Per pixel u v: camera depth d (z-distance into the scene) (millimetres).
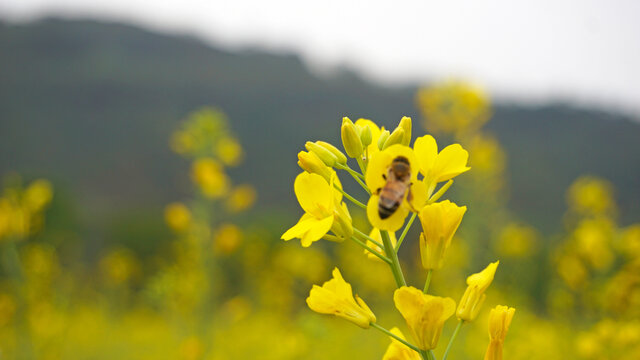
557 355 8109
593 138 47000
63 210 29547
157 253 32438
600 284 7199
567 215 9758
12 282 9391
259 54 148250
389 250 2592
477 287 2486
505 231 11141
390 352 2641
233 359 10648
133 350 13195
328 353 9516
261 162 77500
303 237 2453
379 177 2393
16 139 103250
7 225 8461
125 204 87062
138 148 106688
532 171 37781
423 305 2361
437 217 2449
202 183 8938
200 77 140625
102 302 14414
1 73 144000
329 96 115188
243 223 26453
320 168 2648
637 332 5660
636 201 14664
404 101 111188
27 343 8891
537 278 11586
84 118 119000
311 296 2607
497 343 2492
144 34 172875
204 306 9094
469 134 11328
